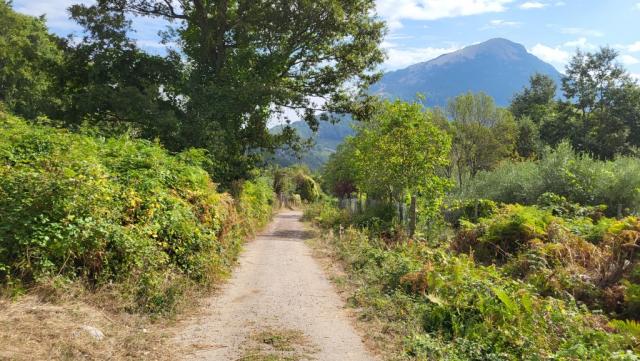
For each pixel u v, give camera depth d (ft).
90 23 73.72
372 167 63.10
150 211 28.68
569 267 32.94
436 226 59.41
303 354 19.48
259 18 76.38
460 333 22.21
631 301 27.20
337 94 90.43
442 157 59.62
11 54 114.32
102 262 24.27
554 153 71.31
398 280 31.78
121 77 74.79
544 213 45.80
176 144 68.74
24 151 30.12
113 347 18.28
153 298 24.34
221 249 37.19
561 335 21.56
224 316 24.76
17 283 20.72
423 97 61.05
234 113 73.05
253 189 90.07
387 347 20.67
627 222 37.58
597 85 166.50
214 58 80.69
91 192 25.14
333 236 64.69
